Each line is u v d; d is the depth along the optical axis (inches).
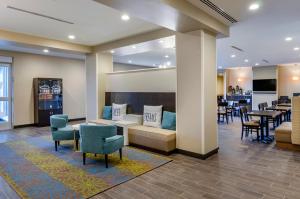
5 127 282.8
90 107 269.0
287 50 291.3
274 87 462.0
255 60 386.9
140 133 185.5
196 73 159.0
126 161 152.9
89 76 268.2
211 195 104.6
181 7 120.3
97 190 109.3
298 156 163.3
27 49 271.7
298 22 169.6
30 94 304.3
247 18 158.4
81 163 148.7
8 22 168.6
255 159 157.0
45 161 152.9
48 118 308.3
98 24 175.8
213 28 154.7
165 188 112.0
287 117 316.5
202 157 157.3
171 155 167.2
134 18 161.6
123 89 247.0
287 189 110.0
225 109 336.5
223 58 362.3
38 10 145.1
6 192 108.1
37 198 101.5
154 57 355.6
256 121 228.8
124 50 243.1
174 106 193.9
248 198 101.5
